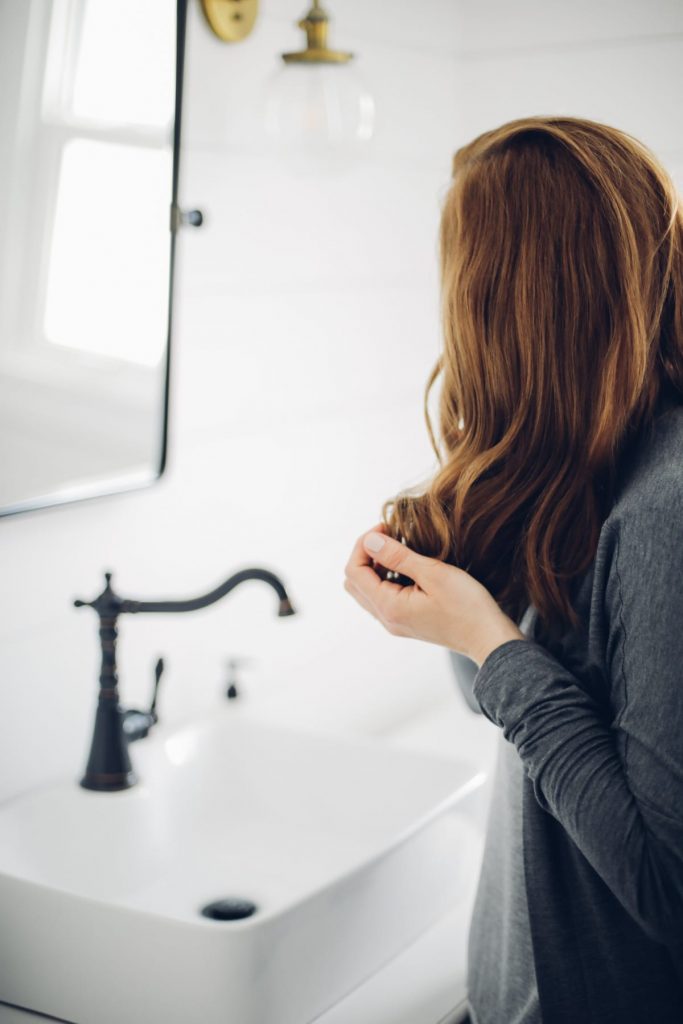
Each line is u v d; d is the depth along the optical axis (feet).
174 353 5.12
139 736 4.89
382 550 3.25
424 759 4.96
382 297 7.01
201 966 3.58
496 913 3.60
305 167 5.49
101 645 4.49
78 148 4.34
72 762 4.99
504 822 3.51
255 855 4.91
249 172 5.76
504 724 2.87
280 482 6.23
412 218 7.29
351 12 6.51
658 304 2.97
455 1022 4.04
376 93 6.82
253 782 5.28
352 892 4.02
